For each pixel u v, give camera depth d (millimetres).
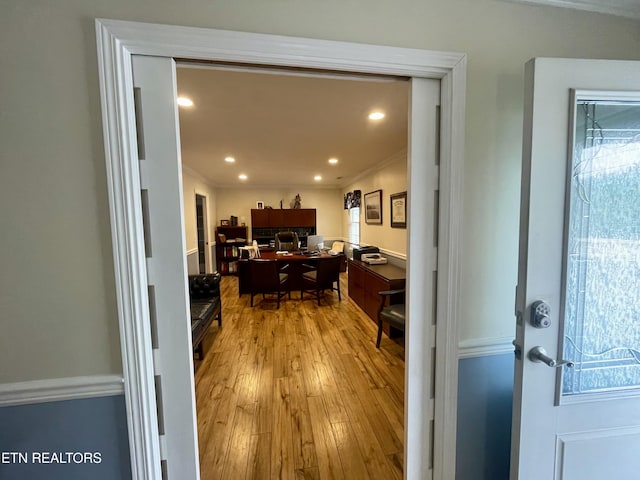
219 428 1748
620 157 1016
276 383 2230
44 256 886
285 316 3791
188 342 987
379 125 2514
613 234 1024
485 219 1117
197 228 5309
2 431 916
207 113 2197
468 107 1072
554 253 958
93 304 921
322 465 1483
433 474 1193
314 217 7059
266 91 1813
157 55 881
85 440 956
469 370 1159
